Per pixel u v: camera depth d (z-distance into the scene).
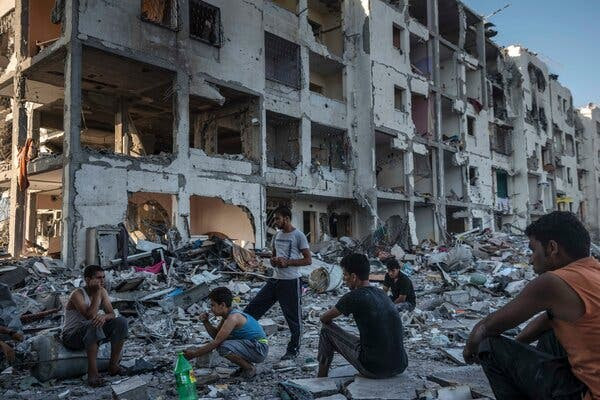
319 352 4.81
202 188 17.55
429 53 30.16
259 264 14.59
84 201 14.26
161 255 13.77
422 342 6.85
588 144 53.66
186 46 17.45
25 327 7.63
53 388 4.75
